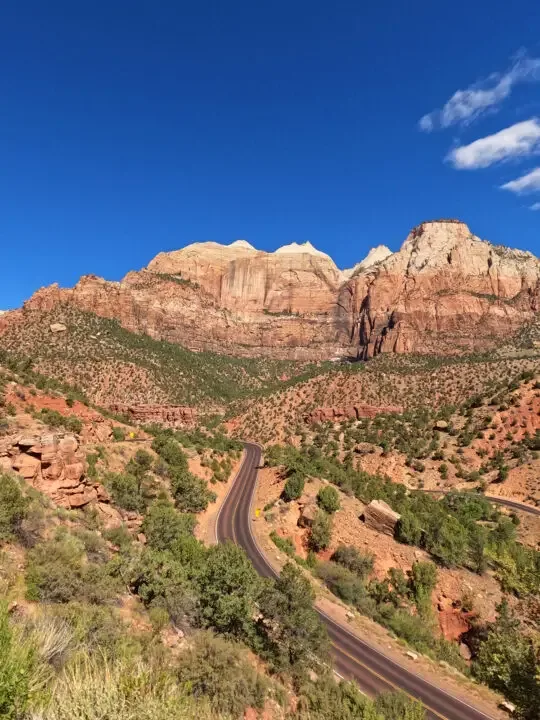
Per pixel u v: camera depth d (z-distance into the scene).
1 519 18.16
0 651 6.20
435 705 24.30
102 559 22.45
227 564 22.83
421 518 54.34
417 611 41.16
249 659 19.33
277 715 15.80
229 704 14.05
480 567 46.44
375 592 42.34
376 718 16.17
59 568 16.36
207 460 76.69
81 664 7.96
